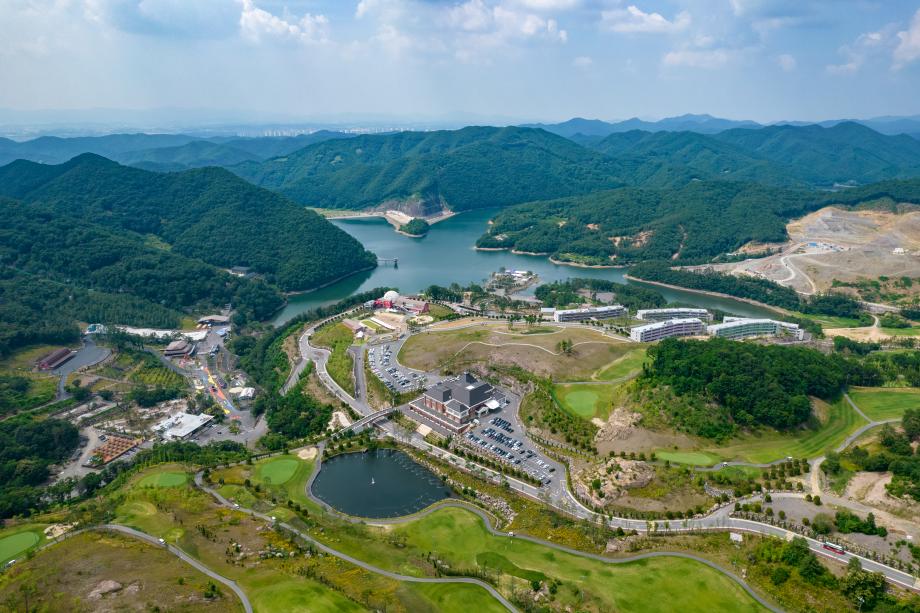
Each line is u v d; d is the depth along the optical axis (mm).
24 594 146750
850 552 156375
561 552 173000
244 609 141750
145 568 158875
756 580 151875
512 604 150000
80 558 164750
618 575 158000
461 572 164125
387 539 185250
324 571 161625
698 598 147125
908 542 156250
